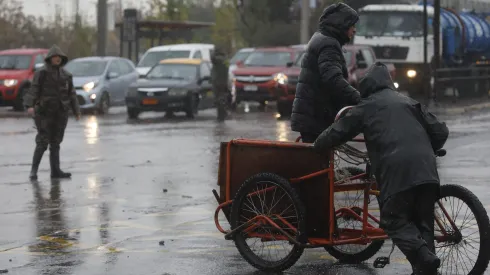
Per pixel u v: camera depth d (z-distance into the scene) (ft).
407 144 30.53
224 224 44.06
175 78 117.60
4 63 130.41
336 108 36.55
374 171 31.19
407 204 30.45
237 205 35.06
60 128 60.80
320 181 33.53
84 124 105.19
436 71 131.95
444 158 67.82
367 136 31.35
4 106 134.10
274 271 34.17
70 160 70.38
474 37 145.18
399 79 135.85
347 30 35.88
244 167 35.40
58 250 38.42
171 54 146.41
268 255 35.73
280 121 107.34
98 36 163.22
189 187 56.18
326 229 33.60
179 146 79.61
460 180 56.44
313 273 33.96
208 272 34.22
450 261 33.30
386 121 30.96
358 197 37.93
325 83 35.22
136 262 35.99
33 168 60.39
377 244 35.35
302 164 33.88
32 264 35.83
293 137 85.87
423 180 30.04
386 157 30.60
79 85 123.03
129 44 171.53
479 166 63.21
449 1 151.33
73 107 61.41
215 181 58.75
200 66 120.26
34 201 51.42
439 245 33.24
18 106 128.47
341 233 34.86
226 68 107.34
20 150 77.82
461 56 142.61
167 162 68.49
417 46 134.92
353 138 34.83
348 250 36.06
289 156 34.17
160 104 113.09
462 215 36.55
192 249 38.29
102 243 39.81
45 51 133.90
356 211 35.86
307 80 36.45
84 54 195.21
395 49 135.44
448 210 35.63
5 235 41.78
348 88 34.88
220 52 108.06
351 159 35.42
